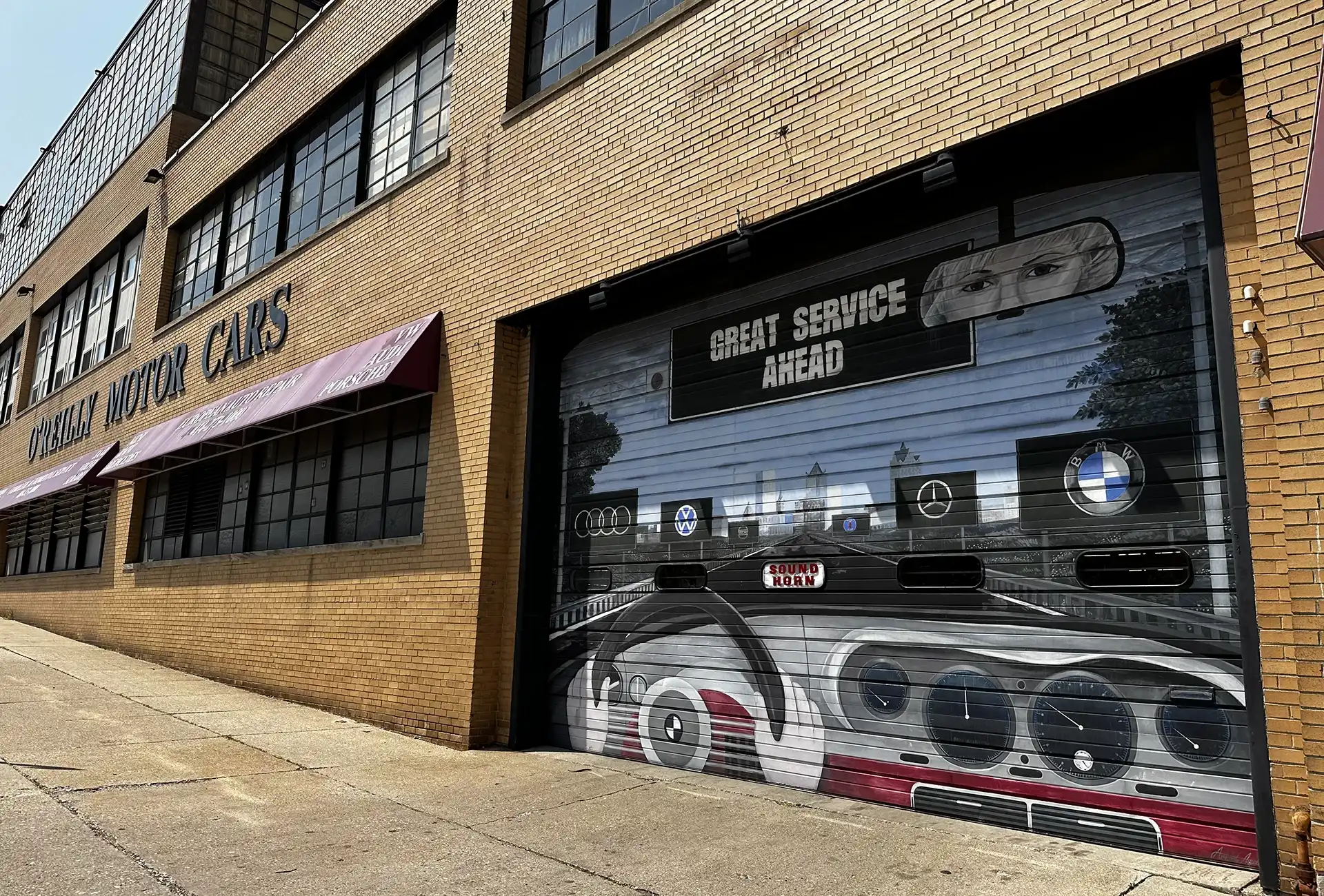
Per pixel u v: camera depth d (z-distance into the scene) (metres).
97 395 17.52
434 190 9.70
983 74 5.37
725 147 6.78
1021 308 5.45
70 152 22.66
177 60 17.06
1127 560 4.82
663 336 7.66
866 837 4.97
